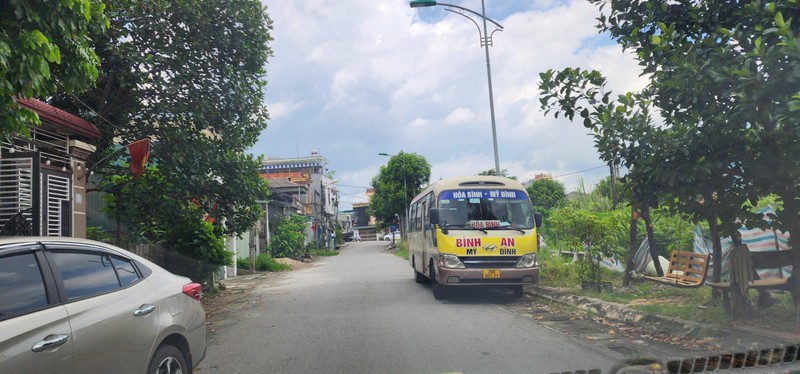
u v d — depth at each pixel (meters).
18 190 7.48
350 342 7.46
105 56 10.53
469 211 11.34
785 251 7.09
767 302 7.48
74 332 3.62
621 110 7.03
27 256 3.71
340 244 71.31
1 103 4.95
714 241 8.02
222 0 10.88
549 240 18.77
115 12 9.99
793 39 5.26
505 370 5.75
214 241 14.18
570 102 7.46
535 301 11.18
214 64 11.37
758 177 6.62
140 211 12.40
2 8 5.00
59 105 11.13
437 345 7.08
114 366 3.88
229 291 16.17
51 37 5.47
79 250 4.16
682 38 6.93
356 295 13.18
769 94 5.75
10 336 3.24
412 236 16.22
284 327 8.96
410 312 10.07
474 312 9.89
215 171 12.16
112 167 11.78
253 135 12.59
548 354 6.42
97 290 4.07
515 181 12.09
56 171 8.97
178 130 11.40
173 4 10.61
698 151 6.60
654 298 9.51
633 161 7.30
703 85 6.23
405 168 48.28
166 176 11.76
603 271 13.12
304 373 5.95
